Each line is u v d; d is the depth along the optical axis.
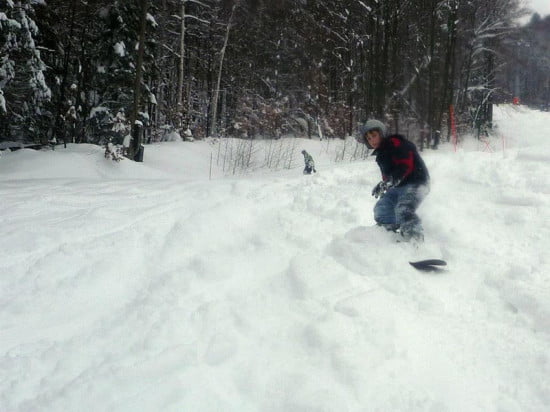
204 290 3.17
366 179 5.80
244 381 2.25
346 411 2.02
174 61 24.17
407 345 2.48
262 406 2.10
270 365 2.36
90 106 15.55
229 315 2.83
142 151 13.19
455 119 22.11
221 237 4.06
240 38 24.38
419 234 3.59
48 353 2.48
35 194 5.50
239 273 3.41
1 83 10.91
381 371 2.28
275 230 4.17
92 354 2.49
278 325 2.69
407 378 2.25
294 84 24.55
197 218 4.32
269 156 16.03
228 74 25.58
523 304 2.83
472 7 22.53
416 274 3.28
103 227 4.23
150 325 2.74
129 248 3.76
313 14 23.42
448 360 2.40
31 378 2.30
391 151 3.61
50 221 4.34
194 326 2.71
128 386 2.19
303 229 4.13
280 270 3.43
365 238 3.72
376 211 3.86
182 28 20.19
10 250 3.65
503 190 4.74
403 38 20.88
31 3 11.70
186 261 3.62
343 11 23.25
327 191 5.31
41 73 11.62
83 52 14.75
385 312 2.72
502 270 3.26
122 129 12.59
